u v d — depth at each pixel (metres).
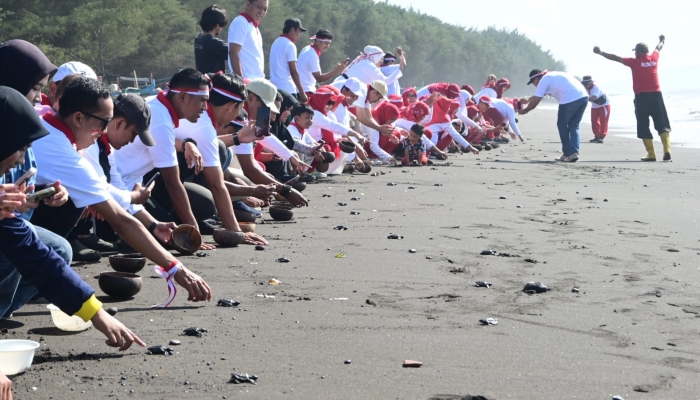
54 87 7.28
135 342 4.40
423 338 4.87
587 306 5.68
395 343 4.76
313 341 4.77
